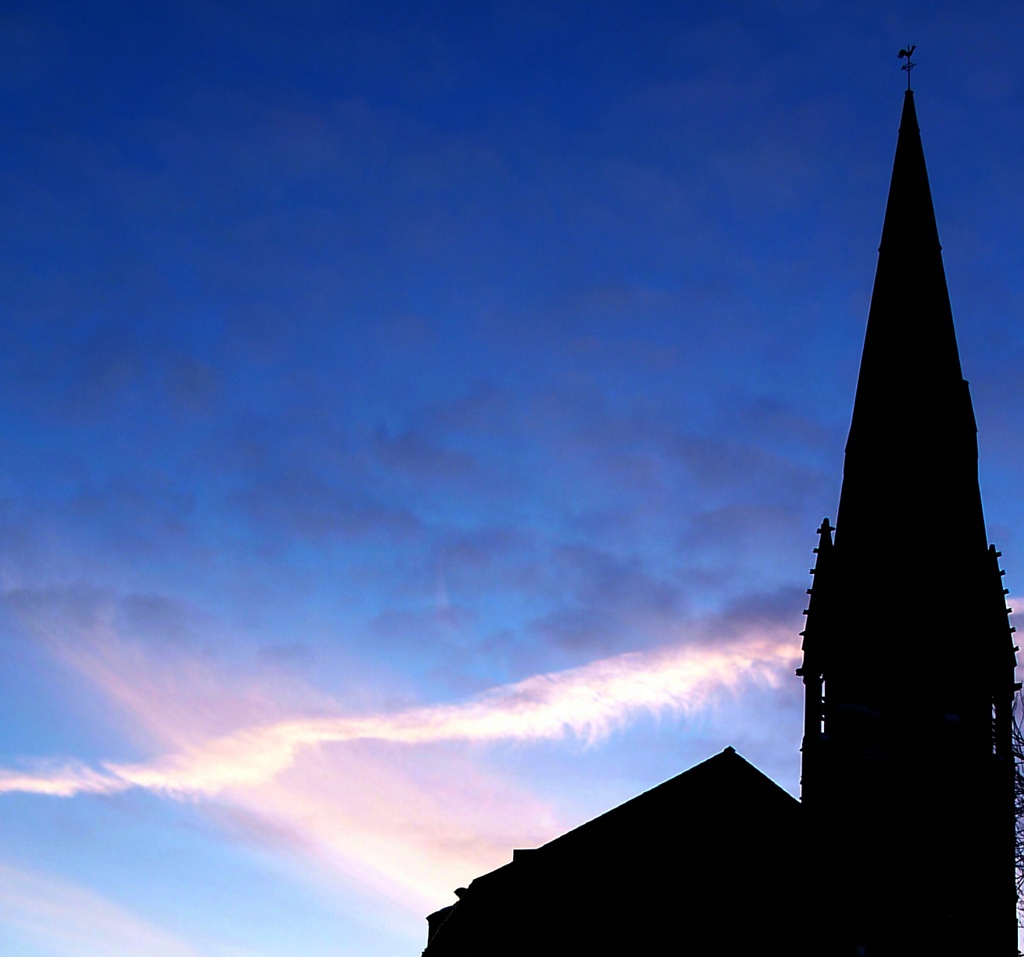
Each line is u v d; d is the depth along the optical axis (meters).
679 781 54.59
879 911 46.81
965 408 53.09
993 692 49.44
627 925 52.47
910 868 46.91
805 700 52.16
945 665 49.38
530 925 53.06
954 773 47.94
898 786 48.12
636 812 54.28
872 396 53.97
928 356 53.47
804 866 51.22
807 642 52.72
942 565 50.75
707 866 53.03
